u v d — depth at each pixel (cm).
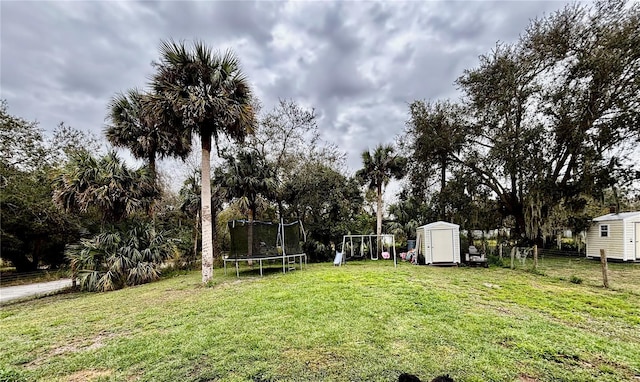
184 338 372
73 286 895
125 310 539
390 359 303
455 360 298
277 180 1216
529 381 260
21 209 1334
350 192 1370
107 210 915
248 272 991
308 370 286
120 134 984
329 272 891
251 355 319
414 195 1617
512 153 1242
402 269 960
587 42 1150
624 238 1095
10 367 316
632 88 1037
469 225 1424
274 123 1296
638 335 367
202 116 716
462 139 1403
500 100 1302
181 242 1110
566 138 1196
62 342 388
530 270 898
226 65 766
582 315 445
